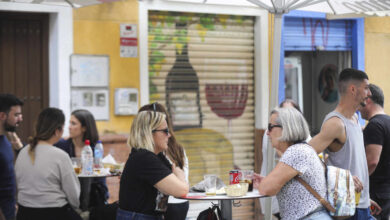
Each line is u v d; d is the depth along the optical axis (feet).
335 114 21.47
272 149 24.09
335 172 18.80
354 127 21.57
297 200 18.06
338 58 41.06
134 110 33.45
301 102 40.01
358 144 21.58
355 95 21.54
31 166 21.39
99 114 32.83
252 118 37.93
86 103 32.53
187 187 18.42
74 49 32.30
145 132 18.69
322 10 28.84
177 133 35.81
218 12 35.91
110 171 24.70
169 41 35.17
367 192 21.89
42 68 33.04
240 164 37.60
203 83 36.35
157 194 18.48
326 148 22.16
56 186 21.50
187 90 35.88
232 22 36.96
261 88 37.32
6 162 23.79
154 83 34.88
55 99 32.48
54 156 21.53
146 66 33.91
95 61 32.65
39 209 21.18
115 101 33.06
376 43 41.39
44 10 31.65
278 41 24.39
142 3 33.65
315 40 39.60
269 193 18.19
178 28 35.37
